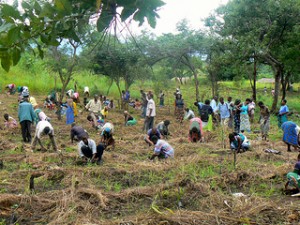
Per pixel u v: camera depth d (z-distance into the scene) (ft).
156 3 6.07
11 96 83.30
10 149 33.99
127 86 72.90
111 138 35.40
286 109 49.60
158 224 17.58
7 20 5.77
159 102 86.17
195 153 33.30
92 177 25.57
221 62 68.28
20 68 100.17
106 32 6.33
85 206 19.63
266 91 112.16
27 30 6.00
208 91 96.58
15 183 23.91
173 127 51.90
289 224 17.74
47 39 6.33
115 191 22.39
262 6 64.13
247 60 70.85
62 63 55.98
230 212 19.11
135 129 49.21
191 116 48.65
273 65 71.20
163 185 22.45
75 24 6.26
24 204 19.95
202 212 18.65
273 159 31.22
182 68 106.63
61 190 21.86
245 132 46.78
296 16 64.08
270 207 19.70
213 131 44.50
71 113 50.24
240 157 30.76
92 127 49.67
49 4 5.80
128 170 26.63
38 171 25.71
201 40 68.74
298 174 22.65
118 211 19.63
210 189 22.48
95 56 61.62
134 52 57.00
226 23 68.54
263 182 24.62
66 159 30.55
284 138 35.37
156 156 30.76
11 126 44.62
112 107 73.31
